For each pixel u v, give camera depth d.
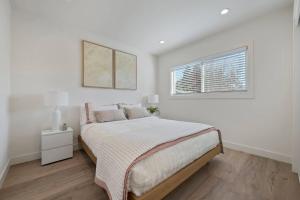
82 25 2.67
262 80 2.39
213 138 2.05
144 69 4.06
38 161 2.22
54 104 2.13
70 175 1.81
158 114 4.32
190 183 1.64
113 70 3.31
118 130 1.89
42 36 2.39
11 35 2.11
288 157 2.13
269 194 1.45
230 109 2.79
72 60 2.71
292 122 2.07
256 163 2.13
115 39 3.28
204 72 3.29
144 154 1.19
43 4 2.06
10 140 2.08
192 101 3.49
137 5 2.09
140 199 1.07
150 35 3.07
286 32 2.16
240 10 2.21
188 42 3.41
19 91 2.18
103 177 1.33
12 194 1.45
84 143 2.36
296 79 1.88
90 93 2.95
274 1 2.01
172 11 2.24
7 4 1.91
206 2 2.03
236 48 2.69
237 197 1.41
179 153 1.47
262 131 2.40
